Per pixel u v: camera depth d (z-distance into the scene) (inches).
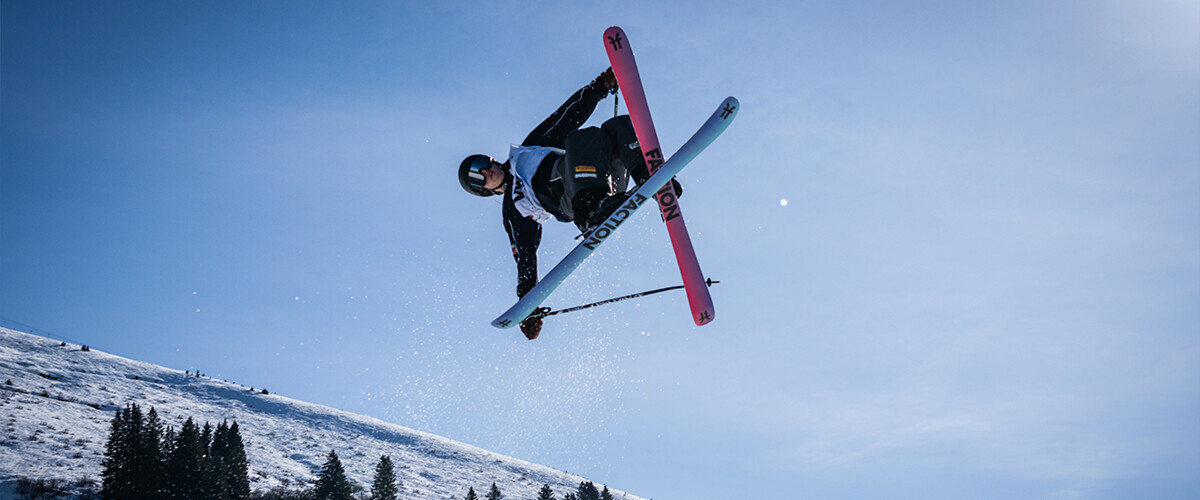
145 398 3184.1
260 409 3639.3
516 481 3341.5
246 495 1793.8
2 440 1961.1
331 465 2108.8
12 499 1531.7
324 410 3900.1
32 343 3599.9
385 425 3934.5
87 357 3649.1
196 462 1673.2
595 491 2539.4
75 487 1673.2
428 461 3346.5
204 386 3816.4
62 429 2241.6
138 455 1649.9
